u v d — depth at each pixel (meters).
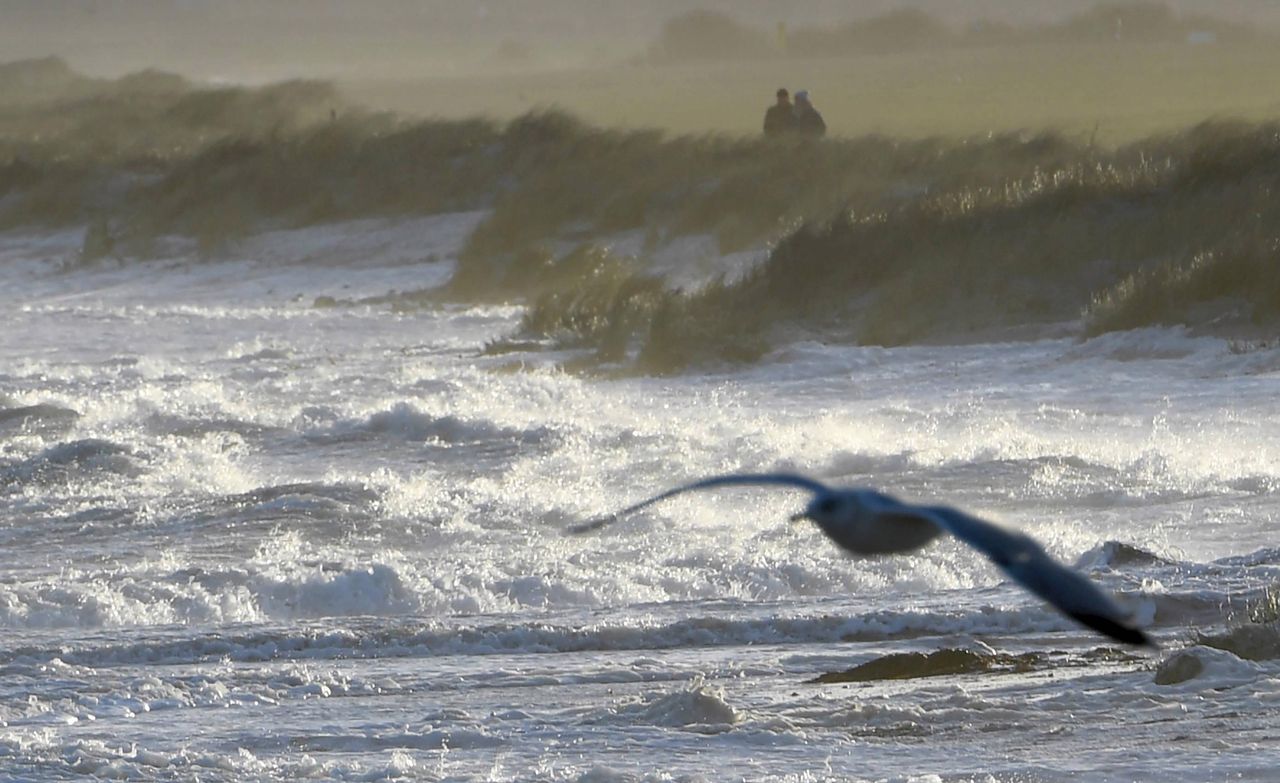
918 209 121.56
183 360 113.19
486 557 55.53
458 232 171.00
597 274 132.38
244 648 43.75
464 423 78.88
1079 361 92.00
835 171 157.88
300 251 171.75
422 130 194.00
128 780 30.97
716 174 164.62
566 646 44.09
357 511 62.03
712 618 45.16
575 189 163.38
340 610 50.38
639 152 175.88
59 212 196.00
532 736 33.72
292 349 116.50
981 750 31.30
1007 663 40.12
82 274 172.75
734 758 31.55
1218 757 29.73
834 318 110.94
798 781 29.59
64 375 104.31
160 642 43.69
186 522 61.19
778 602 47.75
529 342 112.94
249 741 34.19
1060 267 109.06
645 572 52.59
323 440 78.69
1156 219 111.94
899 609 45.72
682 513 61.81
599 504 63.66
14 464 71.75
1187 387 83.06
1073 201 119.44
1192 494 61.28
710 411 85.00
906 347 101.94
